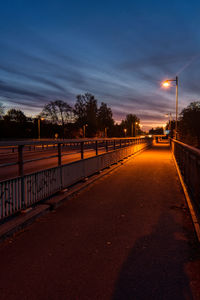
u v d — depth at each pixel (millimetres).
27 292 2439
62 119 83312
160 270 2861
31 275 2758
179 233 4051
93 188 7727
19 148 4539
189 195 6332
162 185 8195
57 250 3410
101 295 2389
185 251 3371
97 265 2988
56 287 2525
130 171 11398
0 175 10797
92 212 5246
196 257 3189
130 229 4234
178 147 13266
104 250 3410
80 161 7824
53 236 3924
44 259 3146
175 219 4773
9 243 3652
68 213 5176
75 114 88750
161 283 2590
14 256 3230
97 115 111438
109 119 119562
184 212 5246
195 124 42031
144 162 15328
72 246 3543
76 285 2561
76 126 91750
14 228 4012
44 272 2824
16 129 75375
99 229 4234
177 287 2518
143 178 9547
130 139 19219
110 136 120375
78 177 7625
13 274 2777
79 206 5719
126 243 3648
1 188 3941
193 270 2857
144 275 2752
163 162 15312
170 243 3646
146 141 32438
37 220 4711
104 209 5473
